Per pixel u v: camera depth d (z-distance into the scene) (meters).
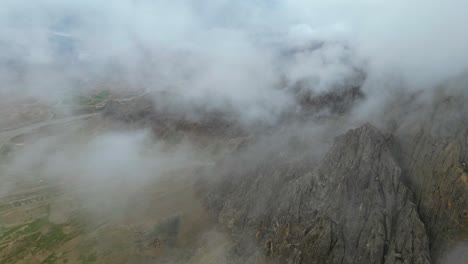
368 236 84.88
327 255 87.31
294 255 91.50
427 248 81.25
